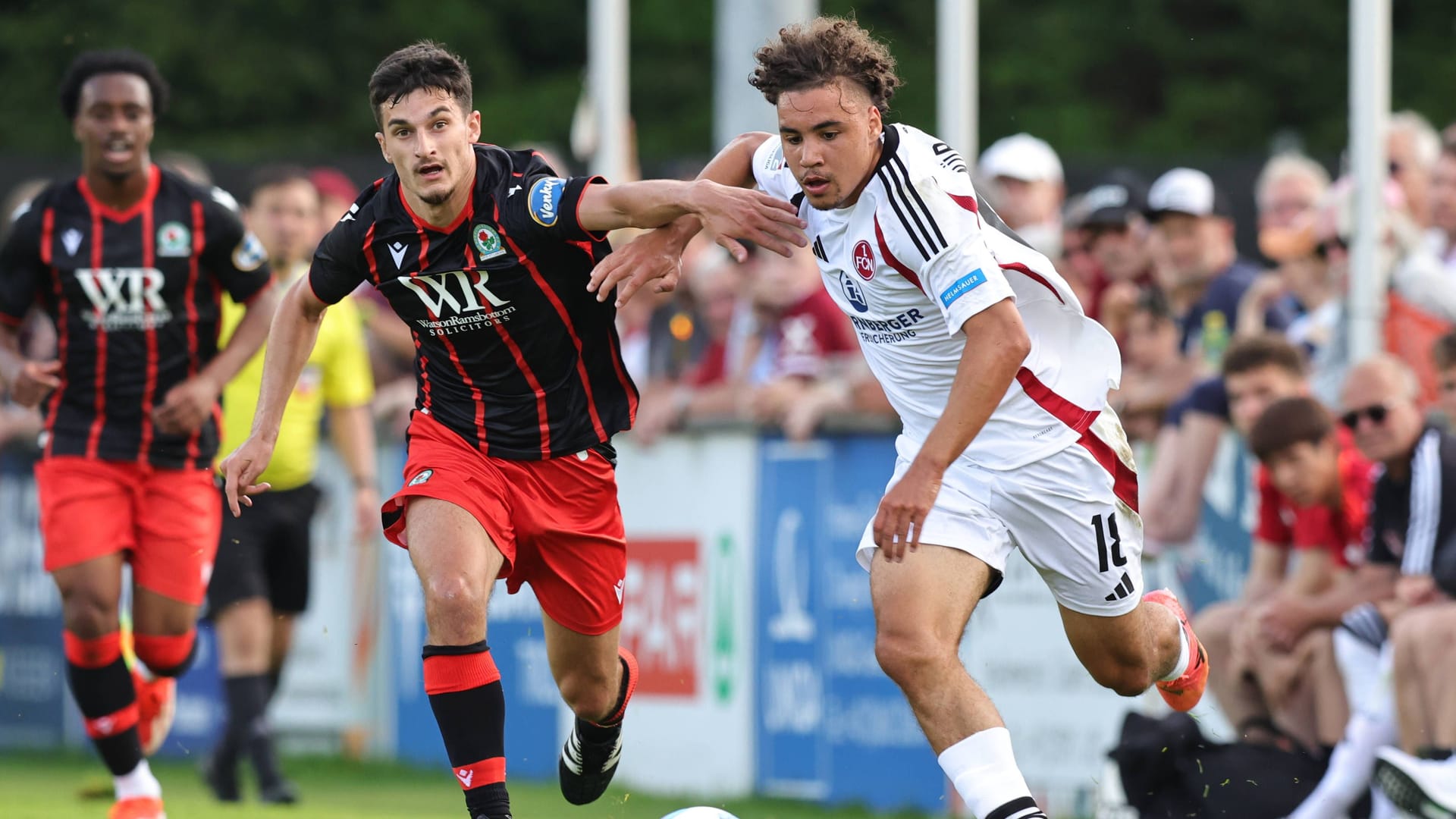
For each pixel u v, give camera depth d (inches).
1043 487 679.7
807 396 1205.7
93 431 924.6
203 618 1208.8
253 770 1412.4
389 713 1454.2
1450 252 1233.4
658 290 674.2
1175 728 925.8
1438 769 873.5
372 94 661.9
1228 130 2913.4
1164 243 1221.1
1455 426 999.6
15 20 3191.4
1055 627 1098.1
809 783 1210.0
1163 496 1080.2
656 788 1317.7
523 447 707.4
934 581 655.8
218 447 967.0
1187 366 1131.3
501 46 3223.4
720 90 1615.4
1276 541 1037.2
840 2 3036.4
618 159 1422.2
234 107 3132.4
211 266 944.9
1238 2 2982.3
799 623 1213.7
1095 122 2908.5
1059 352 690.8
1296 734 995.3
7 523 1649.9
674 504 1300.4
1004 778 626.5
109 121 916.6
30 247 927.7
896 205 633.6
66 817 947.3
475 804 659.4
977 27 3058.6
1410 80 2923.2
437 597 662.5
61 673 1604.3
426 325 697.0
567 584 733.9
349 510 1478.8
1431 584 945.5
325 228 1517.0
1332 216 1194.0
